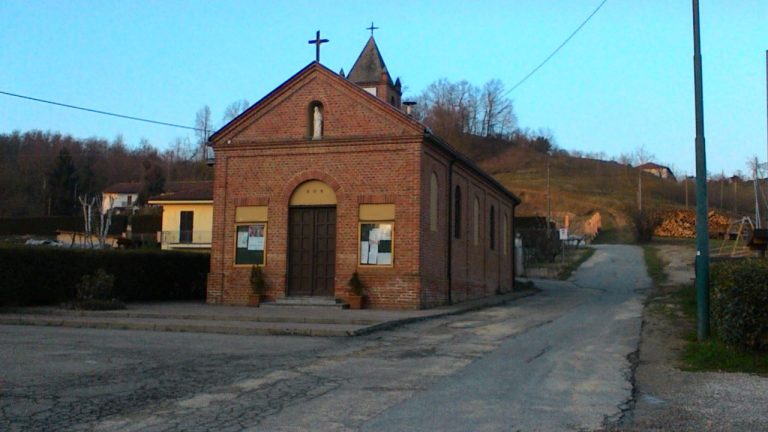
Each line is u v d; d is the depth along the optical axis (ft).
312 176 82.99
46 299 78.13
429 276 82.28
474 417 28.63
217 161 87.04
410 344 52.60
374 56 128.26
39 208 270.87
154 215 223.71
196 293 100.42
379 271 79.25
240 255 85.05
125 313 69.97
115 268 85.87
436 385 35.78
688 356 44.98
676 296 99.60
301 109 84.43
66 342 50.96
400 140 79.97
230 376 37.88
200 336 56.49
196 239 175.32
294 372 39.40
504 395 33.27
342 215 81.20
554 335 58.29
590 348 50.42
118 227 228.84
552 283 159.02
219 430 26.22
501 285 127.44
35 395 32.12
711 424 27.73
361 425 27.14
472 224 105.81
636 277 165.68
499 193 126.41
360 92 81.87
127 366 40.70
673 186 381.40
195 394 32.96
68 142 308.60
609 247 237.25
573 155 469.16
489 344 52.65
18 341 51.13
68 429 26.18
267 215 84.53
